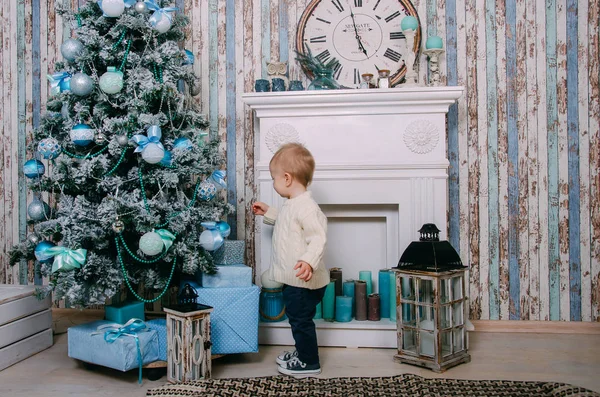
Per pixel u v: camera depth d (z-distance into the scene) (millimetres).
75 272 1928
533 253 2611
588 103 2574
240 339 2062
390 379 1837
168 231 2047
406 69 2516
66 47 2035
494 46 2629
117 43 2070
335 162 2396
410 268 2088
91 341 1947
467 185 2646
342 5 2670
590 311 2574
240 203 2754
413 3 2676
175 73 2156
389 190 2367
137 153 2031
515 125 2619
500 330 2596
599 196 2564
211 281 2107
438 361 1970
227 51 2770
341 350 2287
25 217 2926
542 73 2604
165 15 2102
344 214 2500
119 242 2084
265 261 2445
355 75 2660
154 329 1966
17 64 2930
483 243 2635
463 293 2115
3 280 2947
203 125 2277
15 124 2934
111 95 2059
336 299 2373
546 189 2604
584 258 2578
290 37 2730
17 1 2926
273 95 2379
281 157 2051
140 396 1755
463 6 2646
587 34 2574
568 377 1905
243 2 2762
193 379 1841
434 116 2354
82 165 1969
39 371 2014
